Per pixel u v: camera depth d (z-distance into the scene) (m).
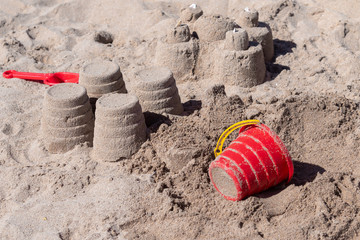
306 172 1.52
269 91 1.88
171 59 1.95
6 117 1.80
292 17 2.34
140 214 1.40
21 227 1.39
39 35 2.37
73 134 1.60
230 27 1.96
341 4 2.38
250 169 1.39
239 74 1.89
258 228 1.36
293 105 1.64
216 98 1.69
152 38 2.25
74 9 2.51
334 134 1.62
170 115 1.67
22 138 1.71
